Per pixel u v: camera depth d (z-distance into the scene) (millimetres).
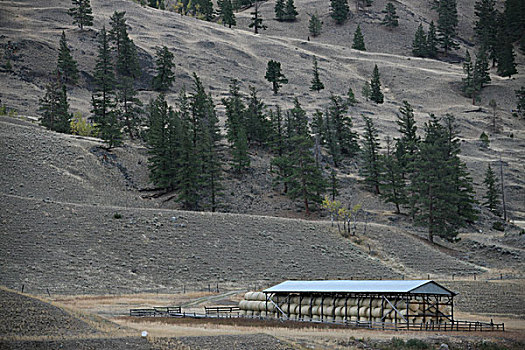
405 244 92000
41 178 102250
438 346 34969
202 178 110562
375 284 46469
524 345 36250
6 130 120250
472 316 53500
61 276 62969
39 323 32125
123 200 104750
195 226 84812
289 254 80438
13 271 61688
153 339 32281
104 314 45688
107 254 71812
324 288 47250
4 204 80125
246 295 53094
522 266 84500
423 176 99688
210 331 36500
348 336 36625
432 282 43875
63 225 77000
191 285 67250
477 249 94625
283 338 35500
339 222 101125
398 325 41938
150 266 70938
